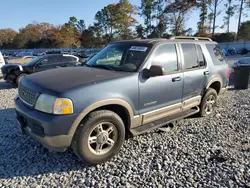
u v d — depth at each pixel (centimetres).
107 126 304
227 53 3462
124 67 346
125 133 342
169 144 364
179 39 421
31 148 350
